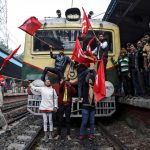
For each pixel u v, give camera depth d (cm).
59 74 1089
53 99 901
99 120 1298
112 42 1191
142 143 848
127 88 1191
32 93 1079
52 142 884
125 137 944
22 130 1082
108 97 1080
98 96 873
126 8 1539
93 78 897
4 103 2383
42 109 896
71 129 1120
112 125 1191
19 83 3838
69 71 1098
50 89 904
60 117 953
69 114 944
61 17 1239
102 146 823
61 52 1098
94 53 1136
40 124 1223
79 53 977
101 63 877
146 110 979
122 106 1360
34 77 1155
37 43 1176
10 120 1323
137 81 1125
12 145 835
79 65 1034
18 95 3253
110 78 1165
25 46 1178
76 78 1093
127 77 1170
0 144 848
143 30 1683
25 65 1166
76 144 855
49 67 1110
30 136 970
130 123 1142
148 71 1047
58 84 1098
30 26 1051
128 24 1681
